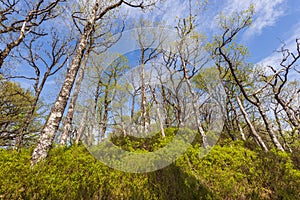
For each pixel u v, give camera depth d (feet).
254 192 14.52
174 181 13.53
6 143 35.76
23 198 9.28
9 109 37.01
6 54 22.39
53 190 9.69
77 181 11.18
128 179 13.15
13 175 10.38
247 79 44.09
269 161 20.38
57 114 16.07
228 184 14.67
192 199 12.42
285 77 34.55
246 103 48.98
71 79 18.06
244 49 41.78
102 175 12.83
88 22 21.50
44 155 13.79
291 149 33.30
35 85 38.01
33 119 38.73
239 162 20.03
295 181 16.57
